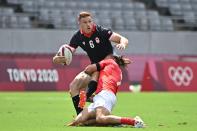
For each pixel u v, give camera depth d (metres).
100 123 27.48
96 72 29.41
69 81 75.62
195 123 32.06
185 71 79.38
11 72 74.25
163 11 102.00
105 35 30.56
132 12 98.44
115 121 27.25
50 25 92.25
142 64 84.81
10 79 74.06
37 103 51.88
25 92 72.06
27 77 74.62
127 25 94.44
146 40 91.75
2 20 89.38
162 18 97.00
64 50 30.52
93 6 98.38
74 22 91.94
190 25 97.69
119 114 40.06
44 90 74.81
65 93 69.88
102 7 98.88
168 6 101.94
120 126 27.83
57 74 75.50
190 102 55.25
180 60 86.50
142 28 95.12
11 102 53.19
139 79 83.44
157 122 32.81
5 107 46.47
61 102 53.47
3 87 73.62
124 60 30.75
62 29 89.38
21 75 74.44
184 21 99.25
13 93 69.44
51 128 27.55
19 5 95.88
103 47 30.89
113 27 93.62
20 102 53.25
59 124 30.59
